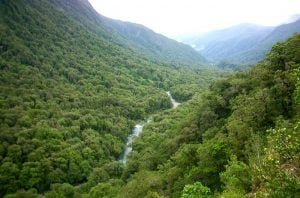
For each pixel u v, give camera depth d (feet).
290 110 165.89
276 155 61.36
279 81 183.01
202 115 249.14
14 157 291.38
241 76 278.46
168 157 244.63
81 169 299.58
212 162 153.69
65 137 352.08
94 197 229.04
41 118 379.76
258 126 163.63
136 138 362.53
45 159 290.76
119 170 290.76
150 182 181.06
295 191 55.26
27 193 246.06
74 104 453.58
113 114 444.55
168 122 387.55
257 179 89.61
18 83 460.14
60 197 244.83
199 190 103.91
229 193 96.02
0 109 366.22
